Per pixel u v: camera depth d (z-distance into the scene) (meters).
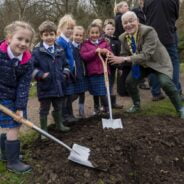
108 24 2.78
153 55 2.41
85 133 2.05
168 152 1.88
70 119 2.34
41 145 1.98
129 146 1.85
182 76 4.34
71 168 1.68
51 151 1.87
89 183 1.59
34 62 2.05
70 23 2.30
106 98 2.52
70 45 2.34
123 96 3.17
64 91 2.21
